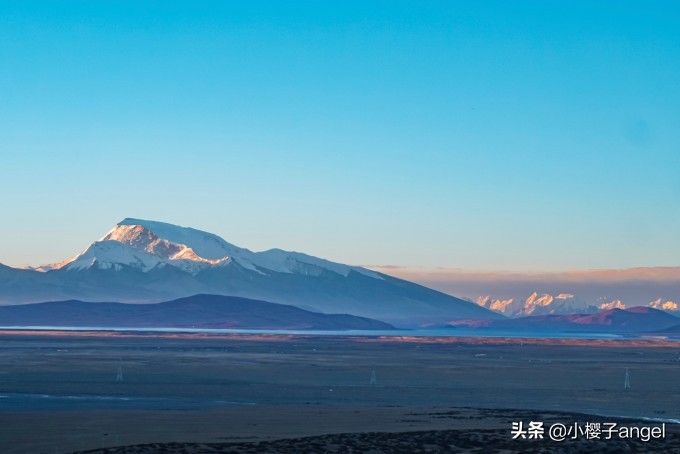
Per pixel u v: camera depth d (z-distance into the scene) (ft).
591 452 133.39
